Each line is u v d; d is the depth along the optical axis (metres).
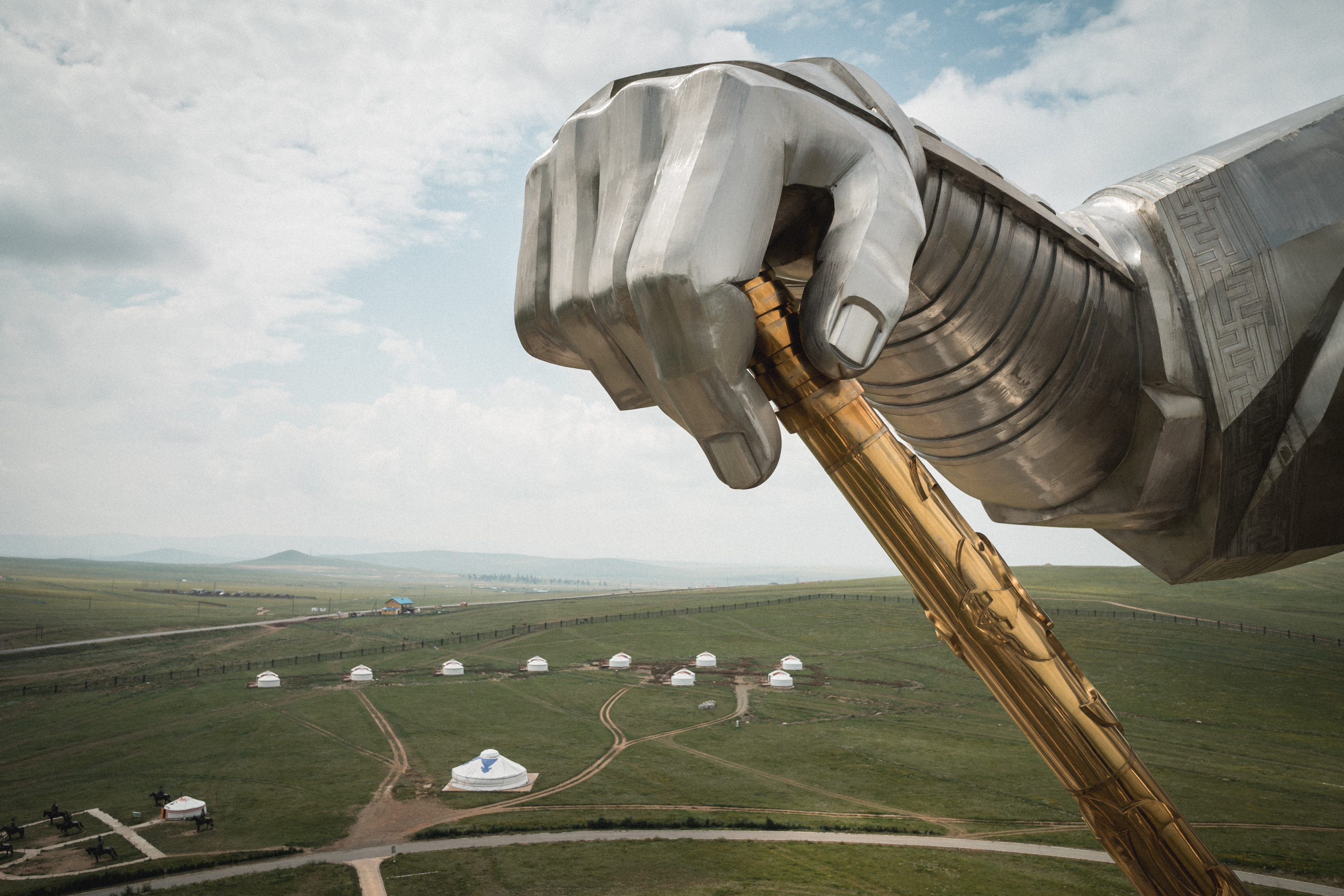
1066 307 3.51
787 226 2.73
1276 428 3.63
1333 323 3.56
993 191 3.32
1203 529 3.86
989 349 3.52
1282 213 3.66
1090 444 3.73
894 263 2.40
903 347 3.64
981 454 3.93
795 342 2.57
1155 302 3.66
